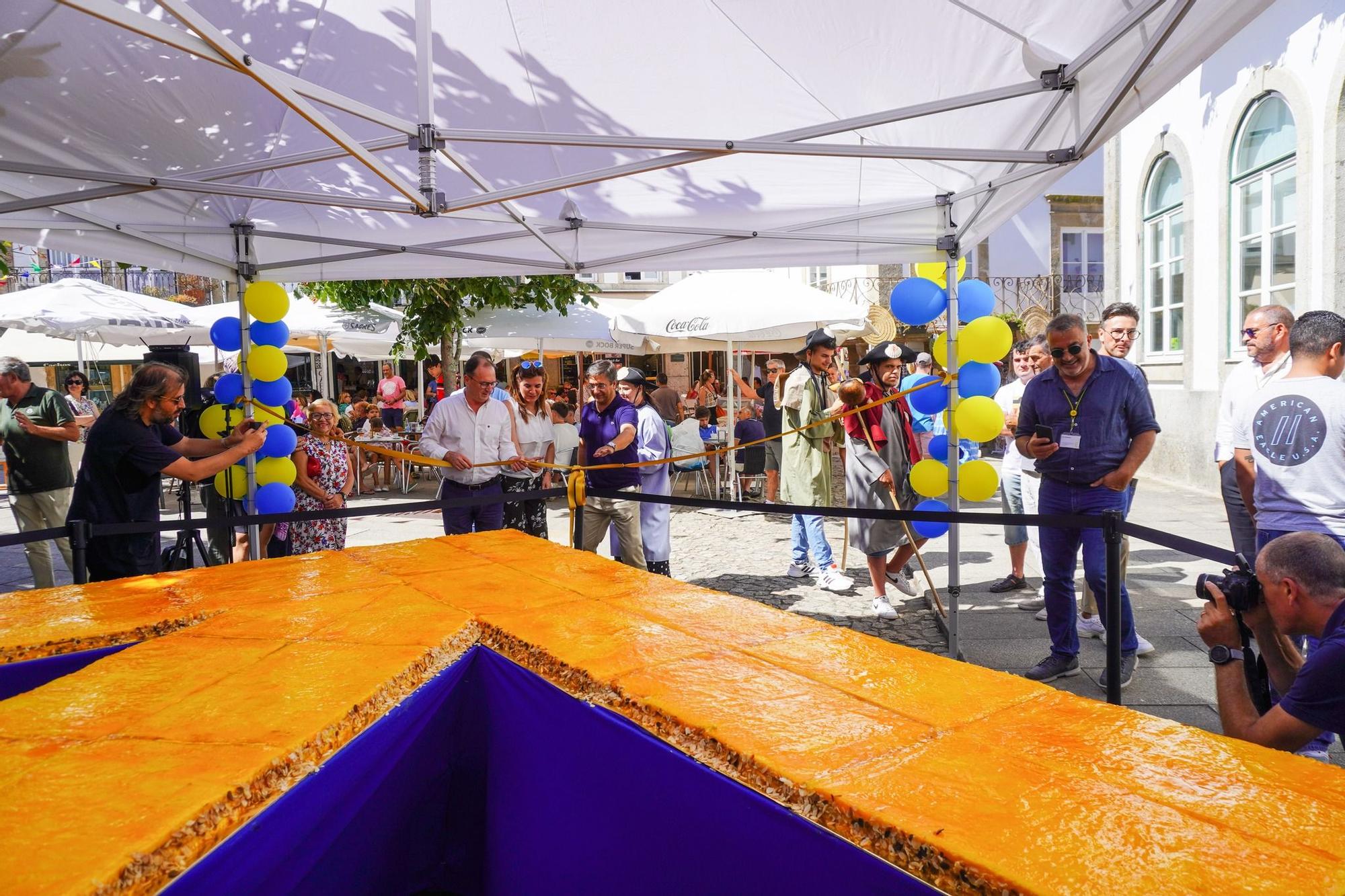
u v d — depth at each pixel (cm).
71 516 403
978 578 688
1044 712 141
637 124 458
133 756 124
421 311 1112
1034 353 595
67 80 372
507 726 182
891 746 127
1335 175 788
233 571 254
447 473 594
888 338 1089
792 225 550
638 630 188
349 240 570
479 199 368
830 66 404
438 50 409
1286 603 232
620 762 147
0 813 106
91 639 191
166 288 2345
